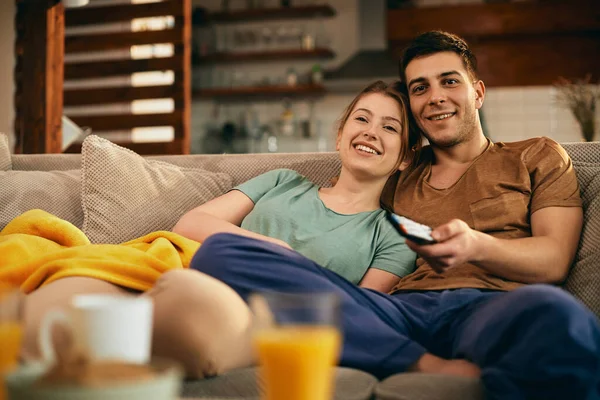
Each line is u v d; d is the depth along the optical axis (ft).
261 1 23.93
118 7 14.79
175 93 14.35
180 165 7.28
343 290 4.50
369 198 6.34
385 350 4.25
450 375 3.90
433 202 5.94
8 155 7.72
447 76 6.11
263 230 6.12
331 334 2.56
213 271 4.47
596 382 3.47
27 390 2.15
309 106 23.72
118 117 14.67
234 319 3.96
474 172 5.95
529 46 21.75
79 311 2.48
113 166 6.64
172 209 6.64
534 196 5.68
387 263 5.90
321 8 22.99
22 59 12.71
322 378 2.53
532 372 3.53
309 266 4.54
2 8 15.75
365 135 6.18
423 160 6.41
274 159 7.10
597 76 21.40
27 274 5.08
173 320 3.84
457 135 6.07
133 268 4.83
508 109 21.97
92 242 6.41
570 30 21.39
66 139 13.34
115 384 2.15
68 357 2.49
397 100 6.32
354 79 22.31
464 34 21.97
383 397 3.82
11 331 2.53
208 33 24.18
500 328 3.89
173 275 3.98
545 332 3.57
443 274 5.52
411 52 6.31
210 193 6.86
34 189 6.98
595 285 5.25
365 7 23.25
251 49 24.00
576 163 6.11
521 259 5.04
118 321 2.48
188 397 3.84
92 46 14.85
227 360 3.96
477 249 4.79
